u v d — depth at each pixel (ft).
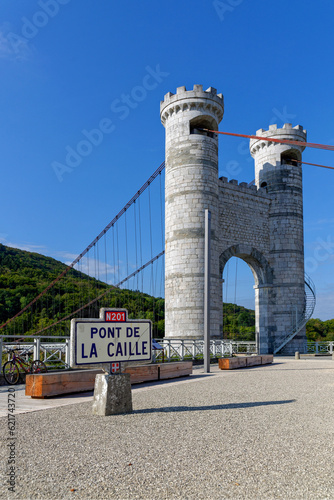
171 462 18.22
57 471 16.97
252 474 16.88
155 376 52.06
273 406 32.55
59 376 37.91
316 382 49.37
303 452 19.98
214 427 25.04
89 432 23.57
